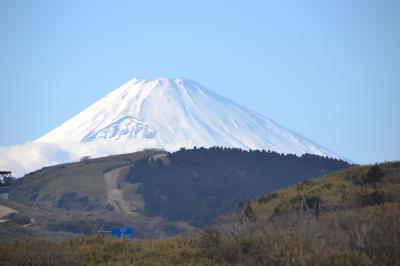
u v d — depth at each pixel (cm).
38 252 7331
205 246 7625
